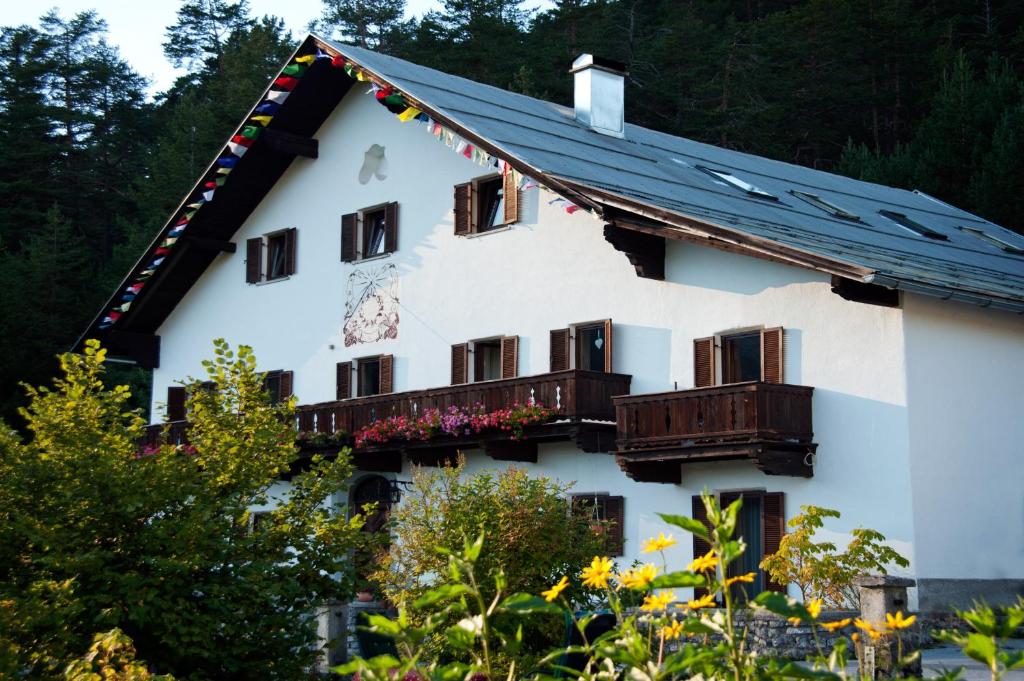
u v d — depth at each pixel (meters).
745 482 20.14
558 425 21.42
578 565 13.98
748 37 53.75
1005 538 19.80
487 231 24.33
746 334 20.58
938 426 19.09
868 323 19.16
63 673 8.73
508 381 22.22
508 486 14.34
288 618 11.16
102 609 10.27
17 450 10.83
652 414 20.19
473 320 24.41
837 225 23.36
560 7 58.16
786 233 20.52
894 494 18.67
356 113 27.38
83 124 64.06
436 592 5.38
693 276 21.16
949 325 19.55
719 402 19.38
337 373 26.95
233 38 70.75
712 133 49.38
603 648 5.40
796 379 19.84
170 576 10.50
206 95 67.12
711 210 21.22
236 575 10.95
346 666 5.29
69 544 10.34
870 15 50.66
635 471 20.55
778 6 58.56
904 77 50.66
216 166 27.66
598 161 23.19
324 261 27.70
